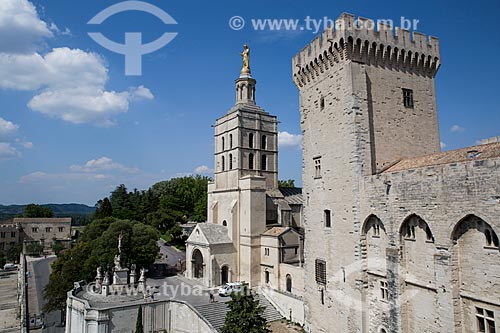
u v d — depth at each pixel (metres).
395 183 29.30
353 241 33.38
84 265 65.62
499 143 26.89
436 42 39.03
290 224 70.56
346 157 34.78
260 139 72.81
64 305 61.06
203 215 120.56
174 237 114.19
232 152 71.31
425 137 37.59
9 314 72.31
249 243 63.12
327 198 37.78
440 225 25.34
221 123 76.00
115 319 47.34
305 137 42.66
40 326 62.66
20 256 122.44
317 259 39.31
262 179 65.81
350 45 34.38
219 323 47.34
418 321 27.44
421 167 27.11
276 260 59.03
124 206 146.25
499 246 21.84
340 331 34.84
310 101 41.75
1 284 98.50
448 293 24.61
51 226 157.88
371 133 34.69
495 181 21.80
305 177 42.38
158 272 77.94
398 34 36.72
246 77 76.06
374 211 31.33
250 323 35.03
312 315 40.00
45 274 102.06
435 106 38.78
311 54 40.50
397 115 36.31
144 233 74.94
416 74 38.09
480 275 23.27
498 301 22.03
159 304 51.25
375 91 35.47
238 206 66.75
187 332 49.31
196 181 145.25
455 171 24.38
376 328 31.17
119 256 61.09
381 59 36.00
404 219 28.33
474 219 23.66
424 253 27.22
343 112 35.41
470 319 23.89
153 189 163.88
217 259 63.31
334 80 37.06
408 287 28.45
